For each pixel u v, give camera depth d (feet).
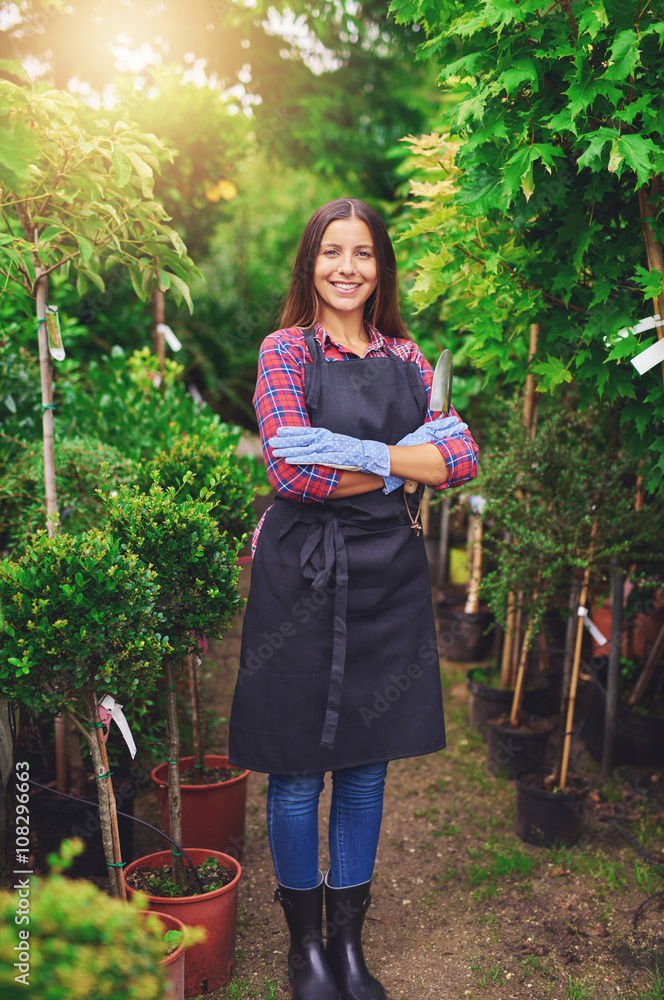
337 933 6.23
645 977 6.64
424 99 22.34
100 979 3.24
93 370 12.25
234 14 13.56
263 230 33.99
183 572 6.03
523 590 9.78
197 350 22.11
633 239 7.05
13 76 8.61
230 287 30.01
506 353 8.05
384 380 6.09
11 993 3.05
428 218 8.23
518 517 9.68
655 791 10.03
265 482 11.14
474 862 8.55
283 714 5.89
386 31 18.66
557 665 13.30
